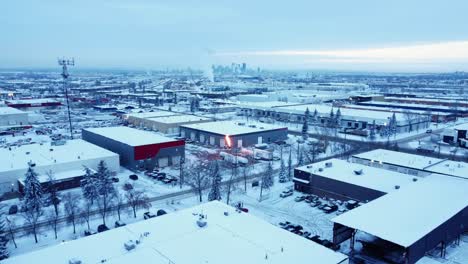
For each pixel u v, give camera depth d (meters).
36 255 32.06
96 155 72.75
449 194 49.19
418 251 36.69
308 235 46.16
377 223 39.97
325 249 34.06
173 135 113.75
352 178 58.94
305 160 83.75
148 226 38.31
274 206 56.84
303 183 63.00
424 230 38.31
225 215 41.31
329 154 91.06
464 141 98.69
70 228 47.81
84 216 50.53
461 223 44.59
